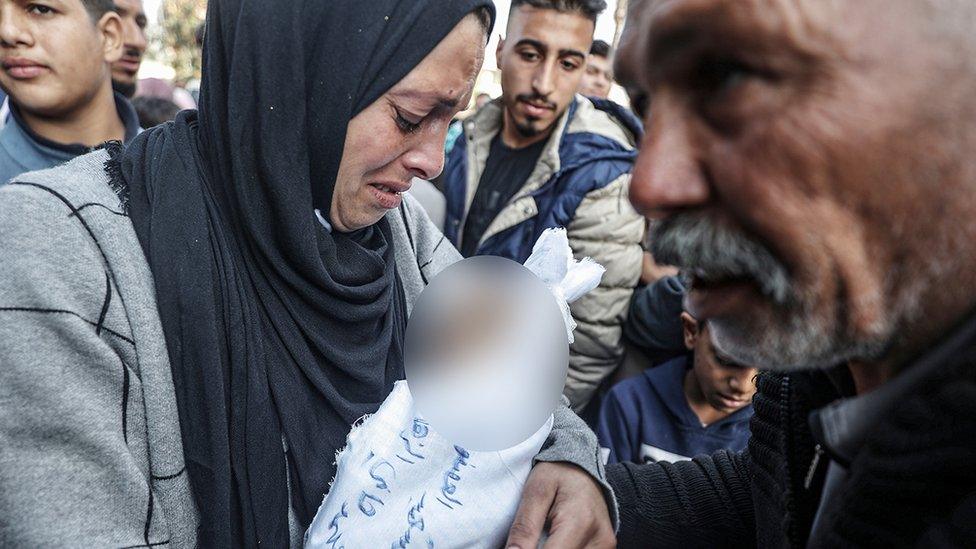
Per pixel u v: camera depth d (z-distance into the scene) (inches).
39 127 62.9
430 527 29.0
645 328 72.6
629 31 18.7
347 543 28.8
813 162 15.5
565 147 76.8
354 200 34.9
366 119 32.8
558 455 32.8
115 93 72.7
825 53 15.0
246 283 32.2
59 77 60.6
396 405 30.7
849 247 16.3
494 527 30.0
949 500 17.2
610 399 70.8
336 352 33.8
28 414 25.9
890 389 19.6
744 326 18.8
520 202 75.9
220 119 32.2
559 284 33.7
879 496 18.3
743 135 16.2
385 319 37.9
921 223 16.0
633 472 36.1
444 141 35.8
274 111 31.2
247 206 31.8
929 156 15.3
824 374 24.5
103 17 65.3
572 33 74.5
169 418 29.3
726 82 16.3
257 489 30.6
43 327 26.3
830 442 21.4
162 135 32.8
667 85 17.5
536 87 74.9
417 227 43.9
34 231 27.1
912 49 14.9
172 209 30.3
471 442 29.8
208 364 29.5
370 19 31.5
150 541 28.0
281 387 32.2
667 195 17.5
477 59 34.1
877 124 15.1
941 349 17.8
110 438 26.9
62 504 25.8
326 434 33.3
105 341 28.0
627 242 74.4
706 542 33.0
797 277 16.8
